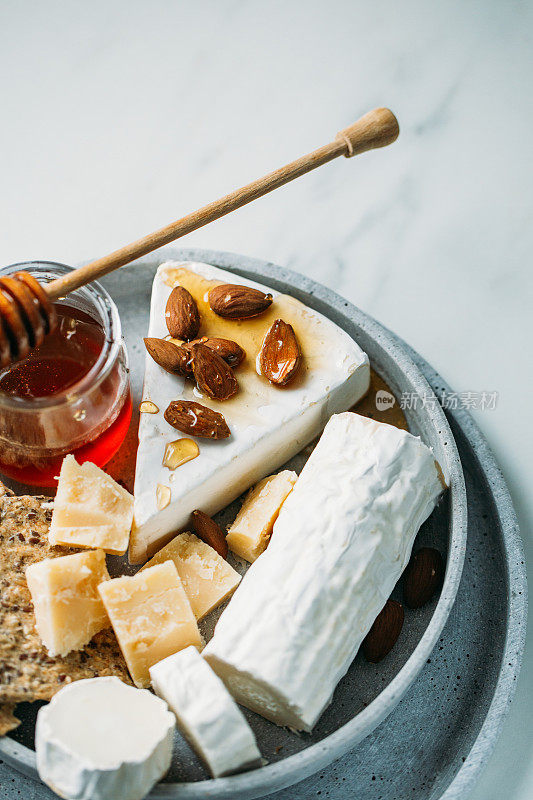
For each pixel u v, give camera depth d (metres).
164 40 0.64
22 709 0.46
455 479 0.50
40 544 0.48
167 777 0.46
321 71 0.64
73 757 0.41
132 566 0.50
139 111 0.63
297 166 0.49
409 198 0.61
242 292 0.52
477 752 0.47
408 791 0.47
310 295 0.54
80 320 0.50
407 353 0.55
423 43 0.64
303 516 0.47
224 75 0.64
